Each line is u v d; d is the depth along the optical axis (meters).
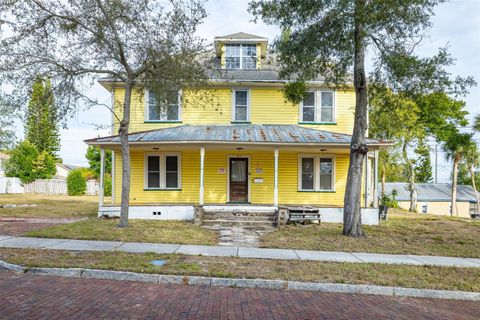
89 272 7.13
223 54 19.62
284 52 11.88
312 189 18.05
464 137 32.12
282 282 6.92
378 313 5.77
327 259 8.89
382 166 31.08
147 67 12.06
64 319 4.93
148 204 16.23
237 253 9.23
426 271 8.05
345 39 11.21
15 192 36.94
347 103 18.53
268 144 15.42
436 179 58.50
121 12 11.62
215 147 16.28
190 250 9.39
